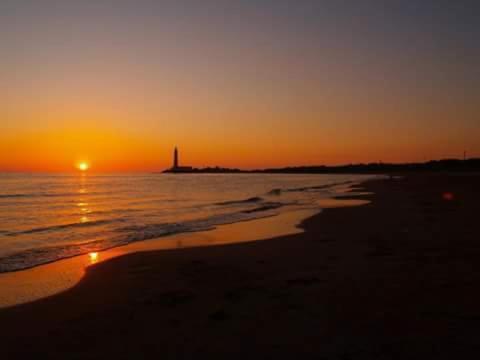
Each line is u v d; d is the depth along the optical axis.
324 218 19.05
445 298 6.33
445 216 18.41
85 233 16.66
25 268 10.23
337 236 13.62
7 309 6.85
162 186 71.50
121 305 6.91
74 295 7.59
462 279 7.34
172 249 12.34
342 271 8.52
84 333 5.69
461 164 182.00
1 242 14.51
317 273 8.47
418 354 4.54
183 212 25.66
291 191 50.84
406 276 7.79
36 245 13.77
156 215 23.94
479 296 6.34
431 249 10.34
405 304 6.17
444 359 4.41
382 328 5.32
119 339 5.43
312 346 4.92
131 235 15.78
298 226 16.97
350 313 5.94
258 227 17.52
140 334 5.56
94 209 28.45
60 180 104.69
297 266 9.28
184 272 9.16
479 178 86.12
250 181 103.12
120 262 10.41
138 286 8.09
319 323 5.62
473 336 4.91
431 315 5.66
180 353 4.91
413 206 24.62
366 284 7.40
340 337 5.12
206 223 19.34
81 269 10.10
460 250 10.01
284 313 6.10
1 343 5.42
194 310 6.45
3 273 9.69
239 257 10.70
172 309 6.55
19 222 20.83
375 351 4.69
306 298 6.76
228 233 15.89
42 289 8.18
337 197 36.72
